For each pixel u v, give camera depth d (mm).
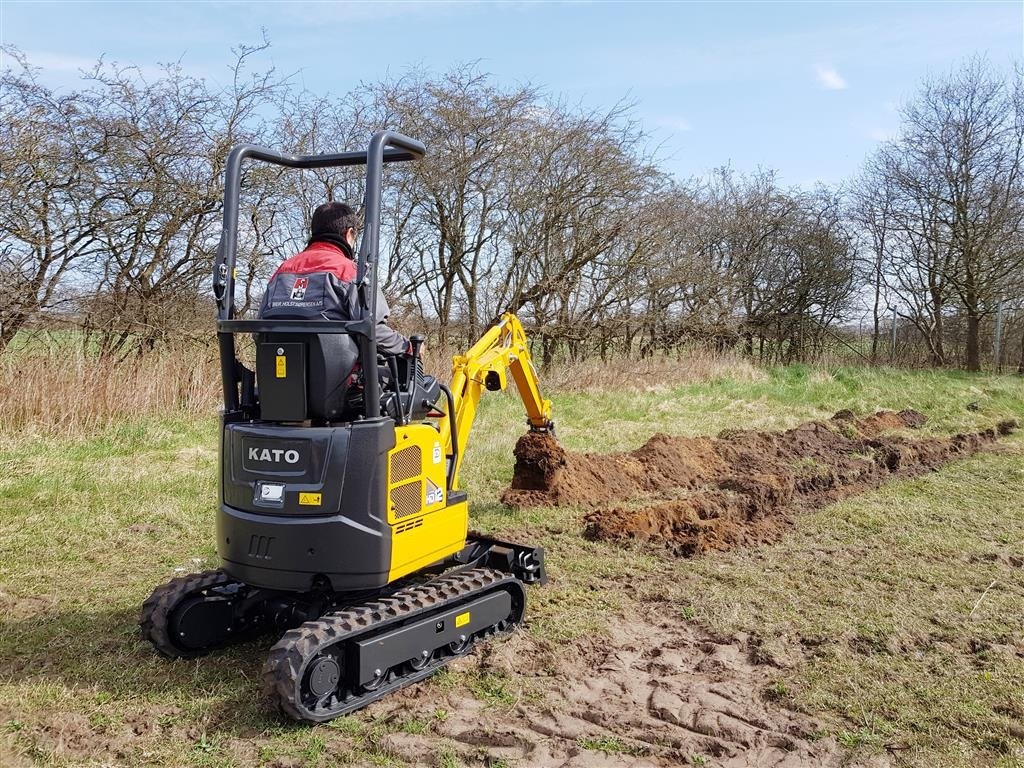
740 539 6777
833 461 9844
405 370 4262
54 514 6781
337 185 14953
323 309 3844
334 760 3342
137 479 7797
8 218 10156
